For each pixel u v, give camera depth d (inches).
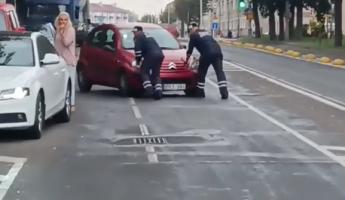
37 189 301.1
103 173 331.6
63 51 526.9
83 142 415.5
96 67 705.6
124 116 530.6
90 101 633.0
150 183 311.0
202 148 394.9
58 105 473.7
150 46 641.0
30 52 448.1
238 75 950.4
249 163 353.7
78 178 321.4
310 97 674.8
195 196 287.9
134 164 351.6
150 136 436.5
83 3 1697.8
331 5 2495.1
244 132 453.4
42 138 428.1
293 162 356.5
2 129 422.9
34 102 411.8
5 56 443.8
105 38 706.2
